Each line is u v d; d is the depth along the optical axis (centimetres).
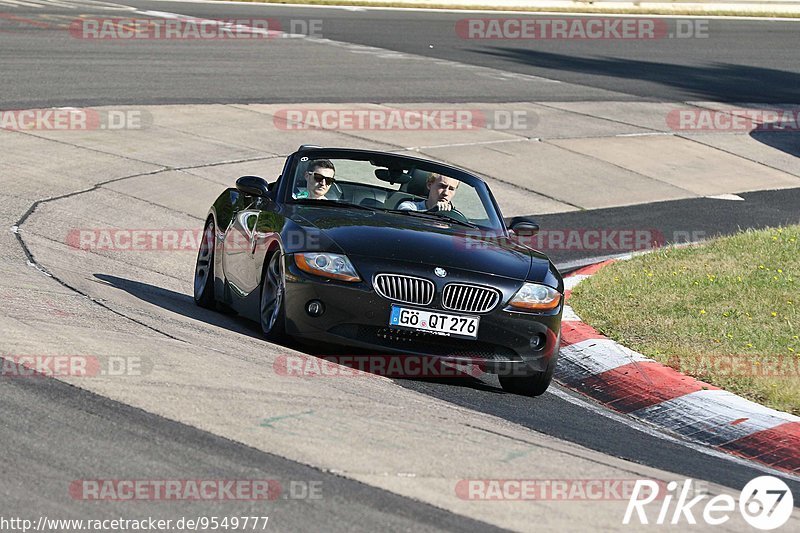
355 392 2086
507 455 1817
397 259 2300
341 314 2259
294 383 2070
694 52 11044
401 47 9238
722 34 12519
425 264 2302
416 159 2784
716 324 3002
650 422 2359
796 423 2291
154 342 2230
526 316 2317
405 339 2275
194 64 7406
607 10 13400
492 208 2742
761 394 2467
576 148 6350
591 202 5338
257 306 2558
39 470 1486
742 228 5059
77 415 1708
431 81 7781
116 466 1530
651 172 6094
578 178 5750
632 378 2575
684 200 5591
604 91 8250
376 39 9538
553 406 2359
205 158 5172
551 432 2083
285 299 2320
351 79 7500
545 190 5447
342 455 1678
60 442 1591
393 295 2267
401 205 2653
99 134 5262
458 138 6191
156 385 1902
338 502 1486
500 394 2391
